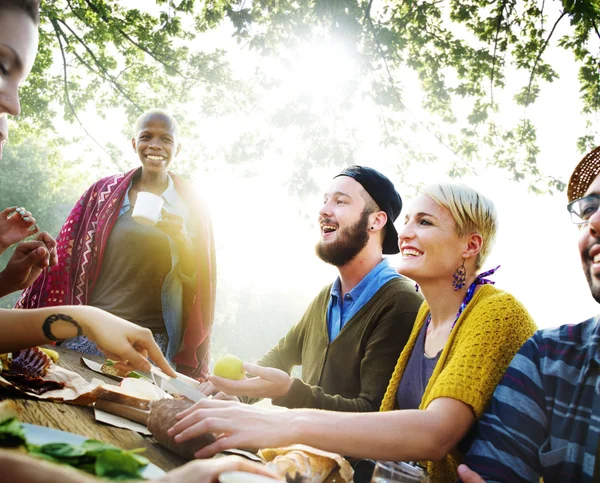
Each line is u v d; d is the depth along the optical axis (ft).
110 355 4.15
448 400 4.65
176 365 11.18
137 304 10.52
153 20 40.45
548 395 4.32
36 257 6.15
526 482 4.17
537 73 34.76
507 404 4.38
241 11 31.83
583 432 4.02
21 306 10.73
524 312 5.35
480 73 36.11
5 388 4.54
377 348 6.95
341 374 7.48
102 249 10.57
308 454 4.11
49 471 2.15
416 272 5.98
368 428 4.25
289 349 8.93
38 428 3.23
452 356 5.23
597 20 26.81
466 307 5.55
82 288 10.53
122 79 43.78
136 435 4.22
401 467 3.84
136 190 11.33
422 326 6.50
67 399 4.59
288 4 32.12
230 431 3.97
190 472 2.66
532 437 4.24
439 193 5.98
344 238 8.14
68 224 10.75
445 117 38.45
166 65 39.68
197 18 38.42
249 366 5.72
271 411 4.23
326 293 8.63
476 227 5.93
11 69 3.66
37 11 3.77
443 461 5.20
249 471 2.90
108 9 40.22
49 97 43.42
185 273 10.98
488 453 4.24
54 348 8.07
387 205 8.38
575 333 4.43
